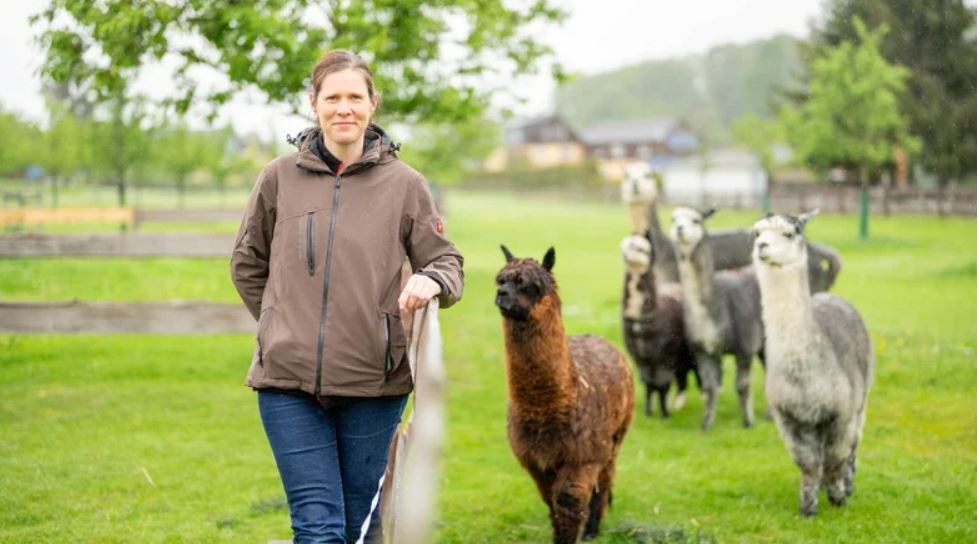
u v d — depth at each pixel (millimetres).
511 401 4281
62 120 25688
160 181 40844
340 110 2738
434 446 1955
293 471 2721
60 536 4531
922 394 8016
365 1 8375
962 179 22438
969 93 20578
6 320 7074
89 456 5895
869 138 20453
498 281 4113
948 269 13852
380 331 2730
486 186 54500
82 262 13711
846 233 19078
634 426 7457
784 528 4996
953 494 5543
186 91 8523
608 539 4824
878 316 10750
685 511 5285
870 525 5016
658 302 7512
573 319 11367
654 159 50469
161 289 12031
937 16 20094
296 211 2773
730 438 7016
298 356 2695
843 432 5113
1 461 5734
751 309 7324
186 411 7102
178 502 5113
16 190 27766
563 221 29844
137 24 7348
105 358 8930
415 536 1932
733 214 25375
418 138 24344
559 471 4309
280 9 7887
